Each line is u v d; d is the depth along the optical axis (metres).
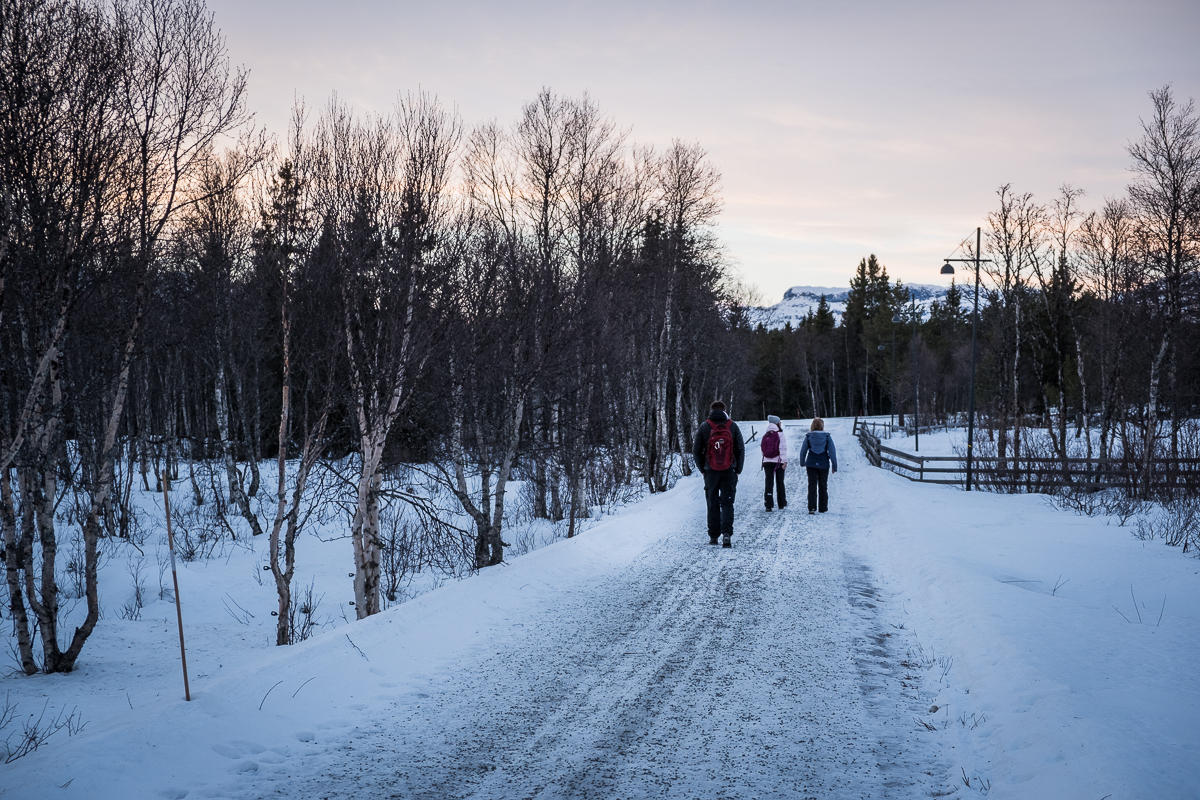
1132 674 5.02
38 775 3.57
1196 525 11.89
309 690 4.99
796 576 8.79
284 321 8.27
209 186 8.50
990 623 5.96
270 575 12.78
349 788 3.81
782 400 87.25
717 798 3.63
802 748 4.20
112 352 8.45
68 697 6.23
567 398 11.40
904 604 7.51
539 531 14.49
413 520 14.34
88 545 7.46
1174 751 3.63
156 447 20.80
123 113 7.00
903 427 54.34
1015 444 25.02
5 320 7.08
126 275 7.28
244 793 3.76
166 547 15.07
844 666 5.62
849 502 16.11
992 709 4.46
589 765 4.05
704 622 6.92
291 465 29.55
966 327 78.31
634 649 6.16
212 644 8.52
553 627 6.86
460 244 8.53
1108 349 26.23
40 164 6.52
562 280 10.46
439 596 7.09
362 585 8.13
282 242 8.14
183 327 12.28
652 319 20.59
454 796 3.72
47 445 7.20
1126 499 16.78
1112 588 8.18
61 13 6.62
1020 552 10.39
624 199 18.11
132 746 3.96
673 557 10.06
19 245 6.51
